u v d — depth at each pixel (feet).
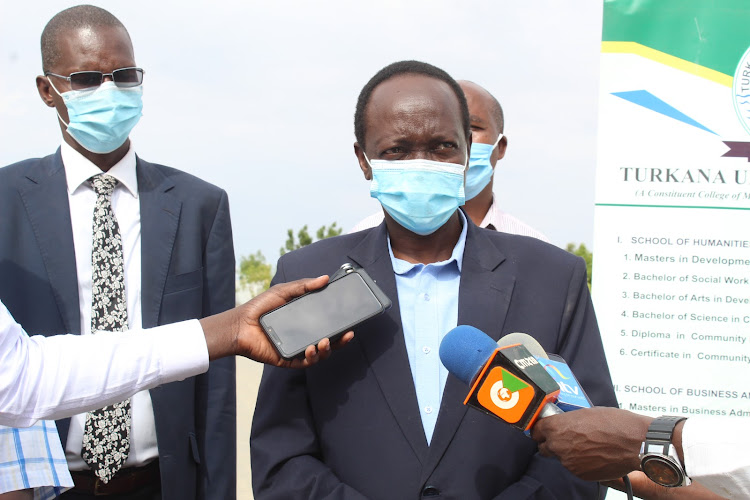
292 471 7.76
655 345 12.82
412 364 8.00
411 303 8.21
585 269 8.55
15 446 8.95
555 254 8.50
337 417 7.91
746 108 12.50
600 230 12.92
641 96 12.76
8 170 10.95
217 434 10.98
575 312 8.29
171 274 10.94
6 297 10.23
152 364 7.93
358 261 8.43
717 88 12.57
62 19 11.10
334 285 8.00
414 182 7.98
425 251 8.55
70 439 10.32
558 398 7.00
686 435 6.51
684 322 12.73
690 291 12.71
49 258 10.44
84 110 10.70
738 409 12.60
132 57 11.21
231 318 8.12
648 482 8.42
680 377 12.76
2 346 7.52
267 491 7.80
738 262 12.58
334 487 7.57
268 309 8.08
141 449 10.57
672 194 12.72
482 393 6.84
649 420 6.70
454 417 7.67
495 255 8.35
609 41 12.83
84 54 10.73
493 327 7.93
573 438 6.73
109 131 10.78
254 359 8.13
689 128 12.65
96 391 7.80
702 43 12.56
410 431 7.64
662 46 12.67
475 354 7.03
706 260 12.66
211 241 11.51
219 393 11.09
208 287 11.43
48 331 10.25
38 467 9.04
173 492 10.52
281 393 8.19
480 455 7.64
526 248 8.54
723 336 12.64
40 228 10.55
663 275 12.78
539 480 7.66
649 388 12.85
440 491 7.52
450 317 8.17
